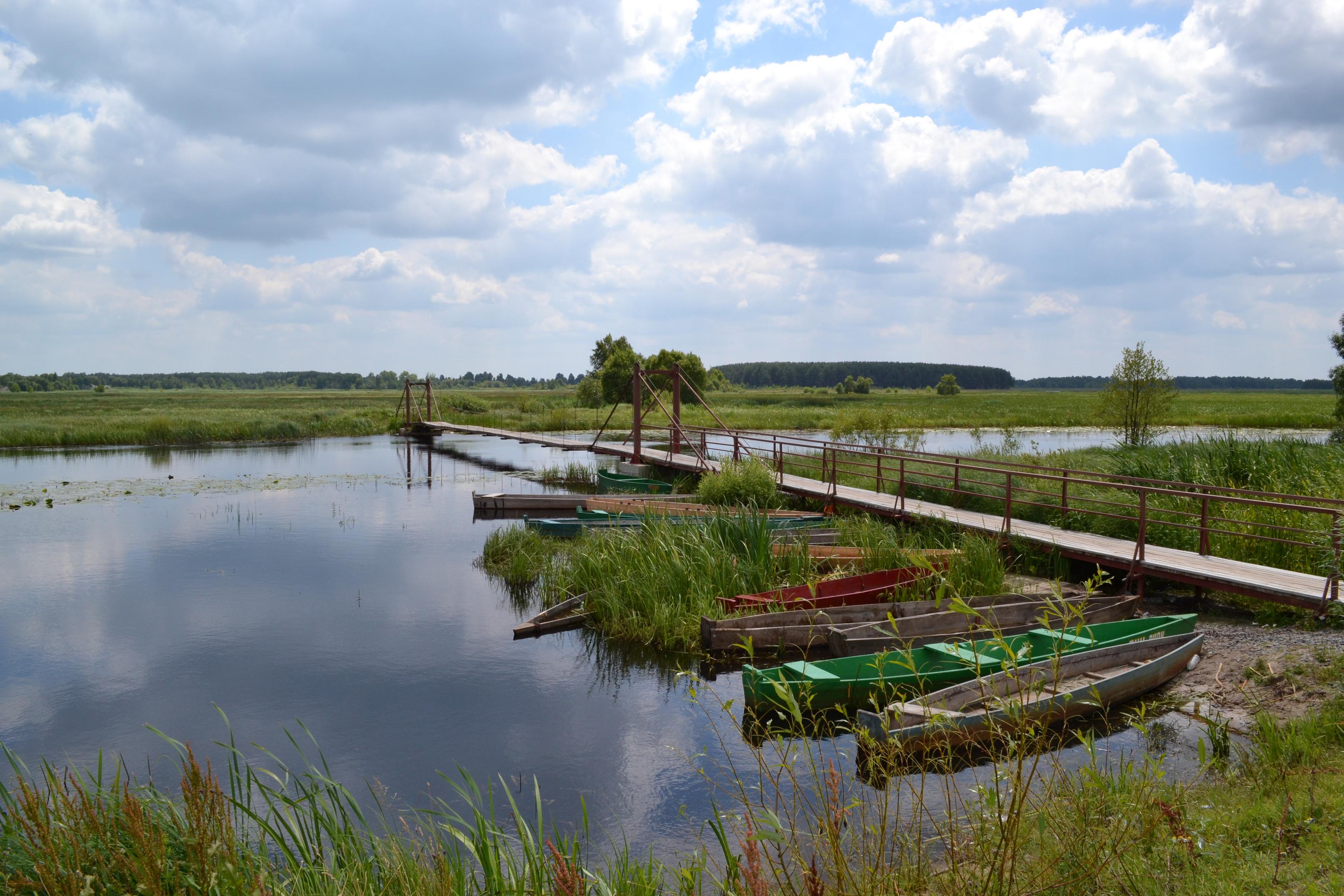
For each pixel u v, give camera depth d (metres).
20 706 8.12
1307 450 15.41
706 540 11.99
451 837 5.45
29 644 9.95
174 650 9.78
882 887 3.03
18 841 3.52
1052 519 13.71
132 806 3.40
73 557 14.66
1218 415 47.66
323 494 22.58
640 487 21.34
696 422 50.16
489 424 46.59
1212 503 12.68
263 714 7.93
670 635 9.88
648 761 6.83
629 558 11.88
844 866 2.92
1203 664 7.96
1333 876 3.45
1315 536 10.12
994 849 3.21
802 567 11.60
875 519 15.04
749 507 16.00
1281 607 9.09
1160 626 8.43
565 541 15.43
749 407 69.06
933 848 4.39
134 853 3.50
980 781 5.67
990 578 10.73
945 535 12.80
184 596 12.18
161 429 37.84
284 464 30.28
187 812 3.67
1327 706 6.29
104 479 25.11
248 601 11.92
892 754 3.61
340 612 11.38
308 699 8.29
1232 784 5.11
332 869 4.01
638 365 24.69
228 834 3.78
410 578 13.34
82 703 8.20
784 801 5.28
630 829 5.72
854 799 3.15
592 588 11.64
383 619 11.08
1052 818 3.75
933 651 7.88
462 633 10.48
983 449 24.50
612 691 8.49
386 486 24.28
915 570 10.57
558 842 4.72
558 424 46.62
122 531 17.11
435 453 34.53
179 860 3.58
